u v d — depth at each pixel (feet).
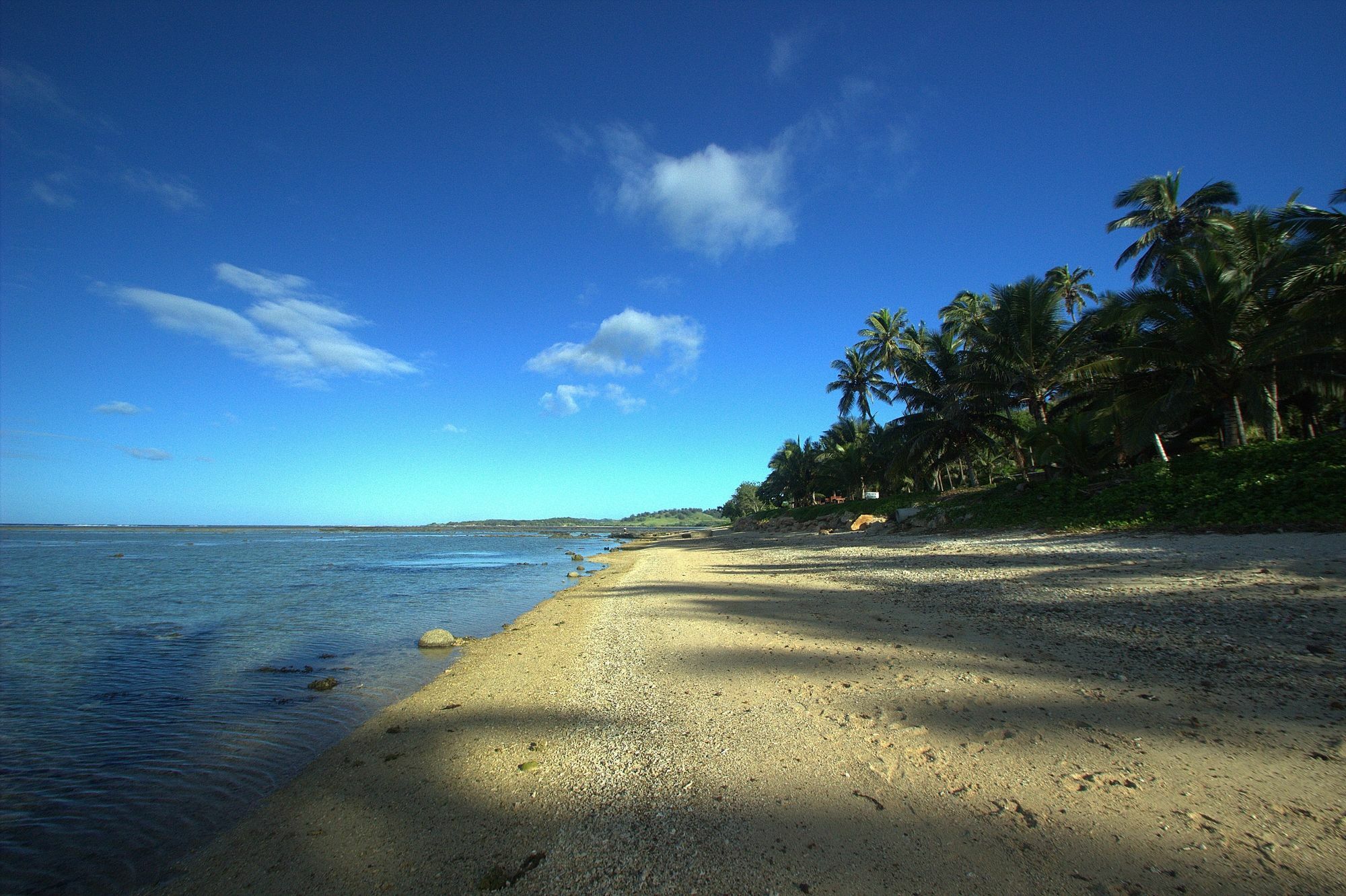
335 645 38.73
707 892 10.45
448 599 63.21
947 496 112.68
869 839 11.76
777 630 31.53
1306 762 13.26
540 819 13.80
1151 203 108.58
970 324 115.85
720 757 16.11
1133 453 70.74
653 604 45.85
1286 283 54.49
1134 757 14.20
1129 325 72.59
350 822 14.60
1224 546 40.83
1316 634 21.85
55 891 12.78
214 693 27.89
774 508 274.57
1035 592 35.65
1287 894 9.30
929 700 19.10
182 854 13.88
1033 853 10.88
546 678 26.53
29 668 33.27
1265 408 60.08
